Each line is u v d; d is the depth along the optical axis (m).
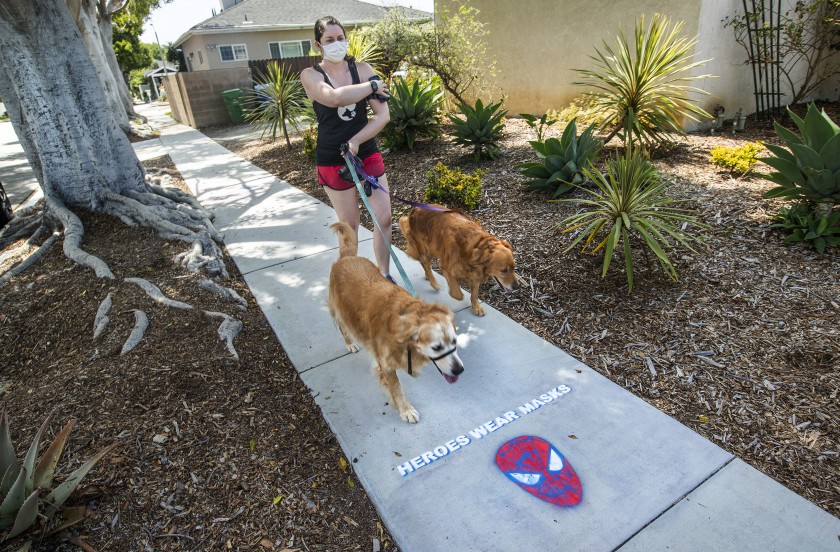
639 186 4.32
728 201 5.13
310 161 9.59
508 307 4.18
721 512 2.34
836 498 2.37
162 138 15.77
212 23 26.56
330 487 2.63
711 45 7.62
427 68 10.54
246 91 17.69
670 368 3.30
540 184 5.91
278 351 3.78
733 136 7.55
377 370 3.08
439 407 3.14
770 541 2.20
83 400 3.12
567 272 4.46
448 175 5.99
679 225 4.83
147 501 2.49
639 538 2.26
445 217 4.03
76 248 5.07
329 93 3.54
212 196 7.99
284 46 27.86
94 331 3.80
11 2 5.13
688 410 2.96
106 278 4.51
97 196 6.02
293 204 7.20
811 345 3.27
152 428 2.91
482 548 2.27
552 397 3.14
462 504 2.48
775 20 8.10
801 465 2.54
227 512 2.46
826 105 8.93
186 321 3.91
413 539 2.33
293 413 3.14
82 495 2.47
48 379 3.38
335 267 3.47
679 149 7.05
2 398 3.29
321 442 2.93
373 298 2.98
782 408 2.88
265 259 5.37
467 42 10.16
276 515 2.46
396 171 7.72
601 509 2.40
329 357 3.66
